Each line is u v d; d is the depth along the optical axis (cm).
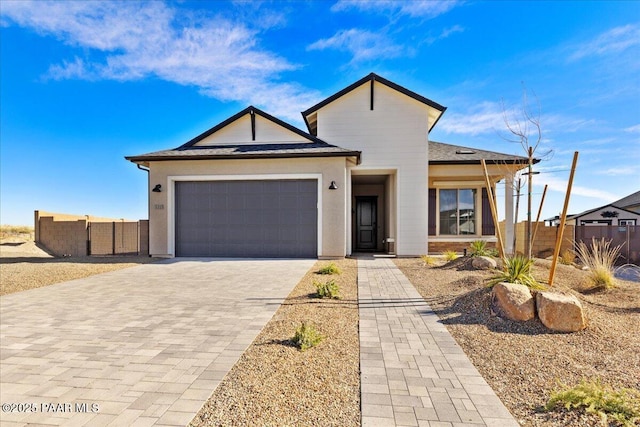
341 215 1222
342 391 304
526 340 429
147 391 307
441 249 1557
